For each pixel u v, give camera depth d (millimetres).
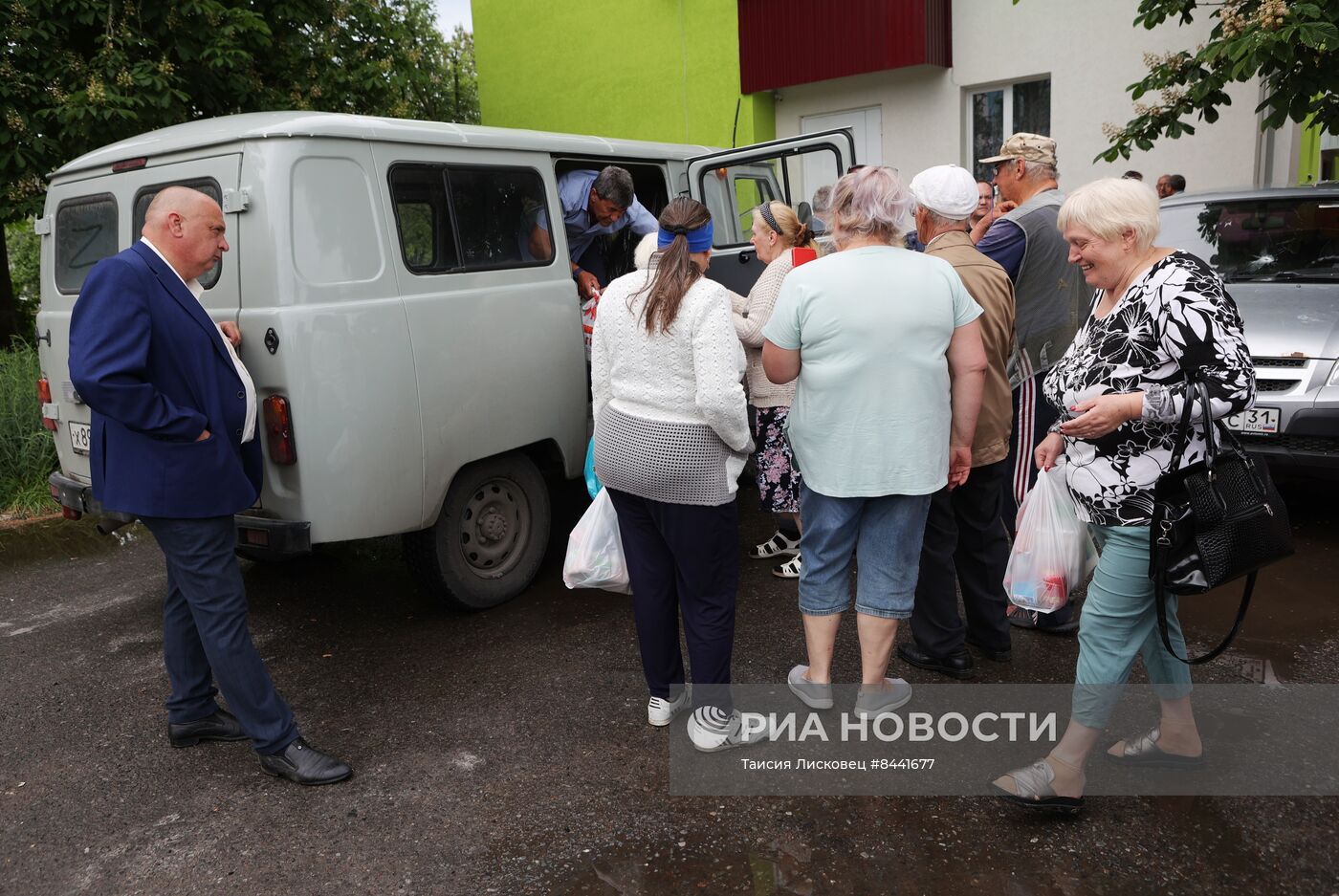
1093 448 2395
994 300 3100
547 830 2598
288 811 2750
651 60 10836
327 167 3420
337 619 4199
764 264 4922
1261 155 7629
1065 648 3584
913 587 2957
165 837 2658
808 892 2307
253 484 2998
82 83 7922
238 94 9211
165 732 3271
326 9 10422
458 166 3879
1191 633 3637
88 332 2504
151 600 4578
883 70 9000
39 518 5910
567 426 4320
